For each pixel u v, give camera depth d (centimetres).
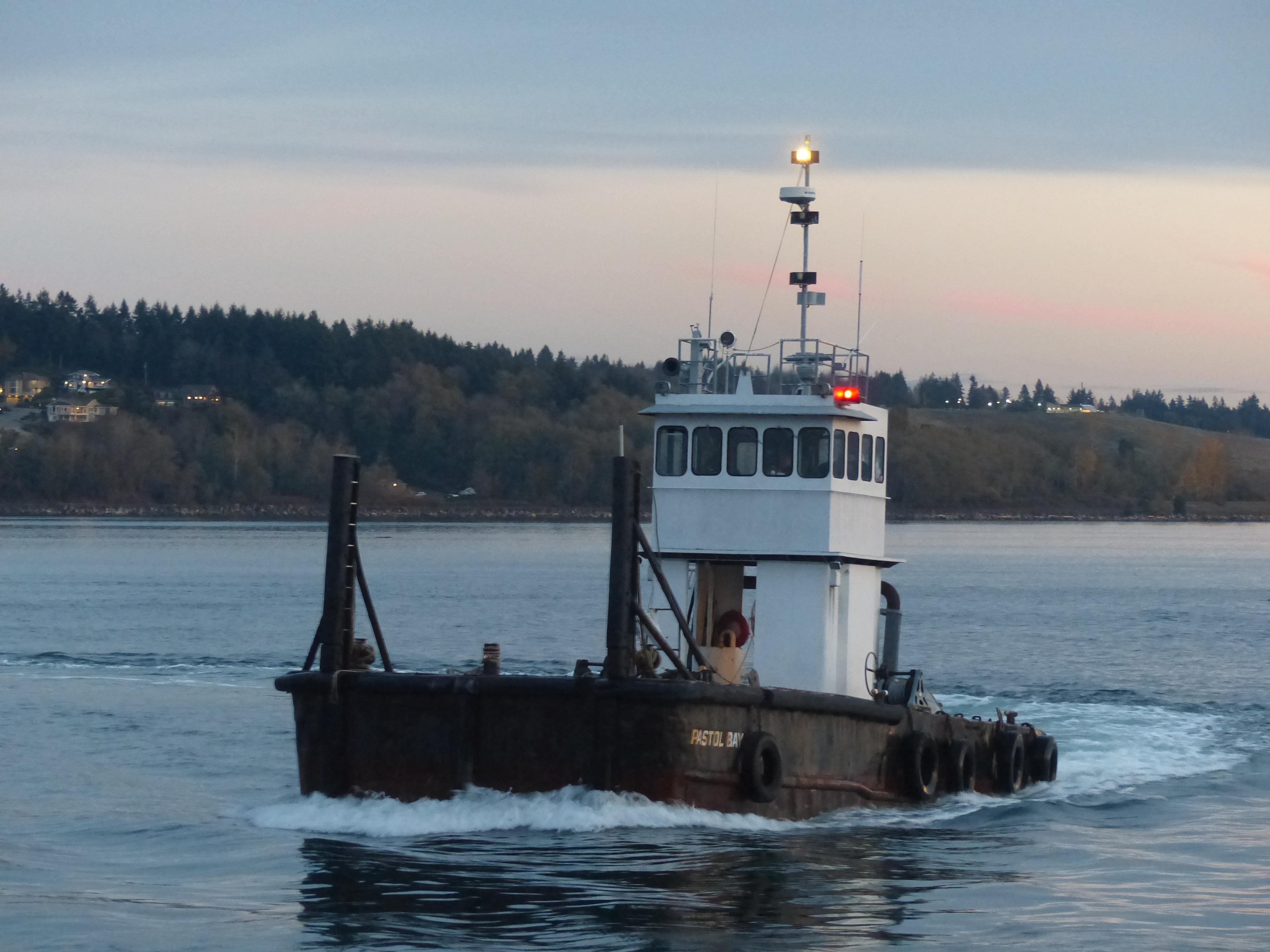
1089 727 10919
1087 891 5741
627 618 5972
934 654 16200
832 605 6931
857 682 7150
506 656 15612
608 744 5969
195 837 6456
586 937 4988
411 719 6138
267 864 5822
